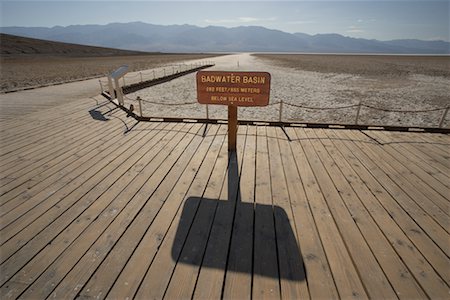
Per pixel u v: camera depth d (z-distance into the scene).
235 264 2.67
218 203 3.71
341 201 3.74
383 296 2.33
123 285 2.45
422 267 2.63
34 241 3.01
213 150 5.56
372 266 2.63
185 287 2.42
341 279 2.50
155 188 4.12
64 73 27.81
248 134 6.49
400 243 2.94
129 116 8.41
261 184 4.21
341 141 6.05
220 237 3.06
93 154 5.45
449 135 6.39
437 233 3.11
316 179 4.36
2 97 12.35
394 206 3.62
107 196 3.92
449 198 3.82
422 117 11.35
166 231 3.16
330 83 23.19
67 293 2.37
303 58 72.38
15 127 7.38
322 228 3.19
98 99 11.83
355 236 3.05
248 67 42.12
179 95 17.19
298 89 19.75
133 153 5.47
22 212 3.54
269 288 2.41
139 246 2.92
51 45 84.81
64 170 4.75
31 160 5.19
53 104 10.70
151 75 26.19
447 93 17.94
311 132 6.63
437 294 2.35
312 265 2.66
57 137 6.51
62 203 3.75
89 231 3.17
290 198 3.83
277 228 3.20
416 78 26.58
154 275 2.55
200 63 48.47
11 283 2.47
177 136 6.43
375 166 4.82
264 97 4.78
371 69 37.00
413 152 5.43
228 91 4.87
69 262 2.71
